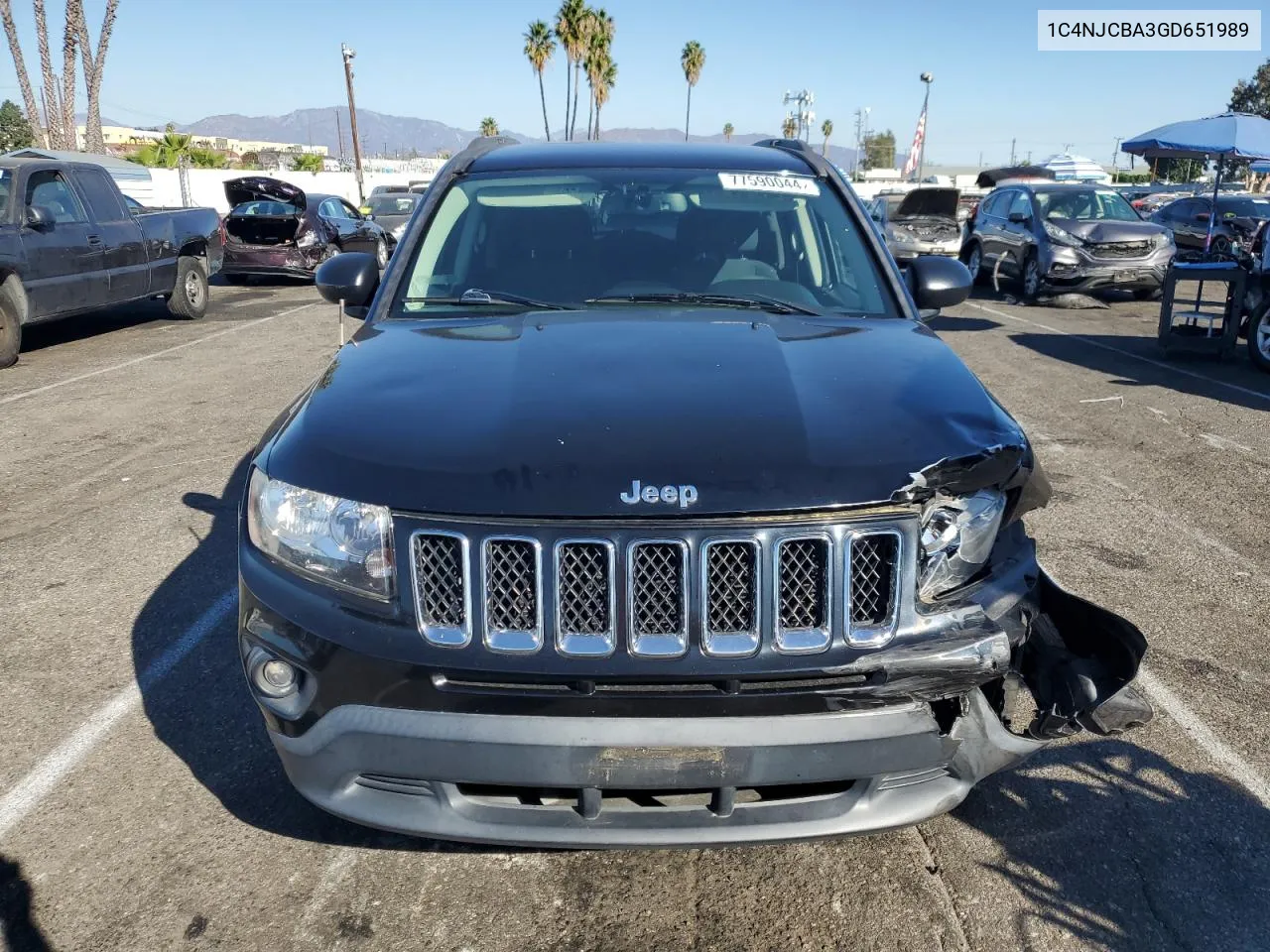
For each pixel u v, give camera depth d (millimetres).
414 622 2064
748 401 2293
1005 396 8188
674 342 2684
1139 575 4543
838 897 2504
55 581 4520
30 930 2404
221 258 13727
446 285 3260
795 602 2037
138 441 6828
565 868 2617
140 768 3070
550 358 2566
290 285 17750
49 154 18141
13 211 9547
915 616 2082
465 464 2096
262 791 2949
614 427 2170
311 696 2170
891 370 2533
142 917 2445
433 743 2061
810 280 3303
